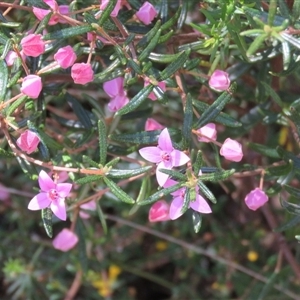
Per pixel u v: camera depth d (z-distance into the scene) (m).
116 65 0.24
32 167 0.26
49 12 0.23
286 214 0.34
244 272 0.42
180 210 0.22
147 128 0.27
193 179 0.22
